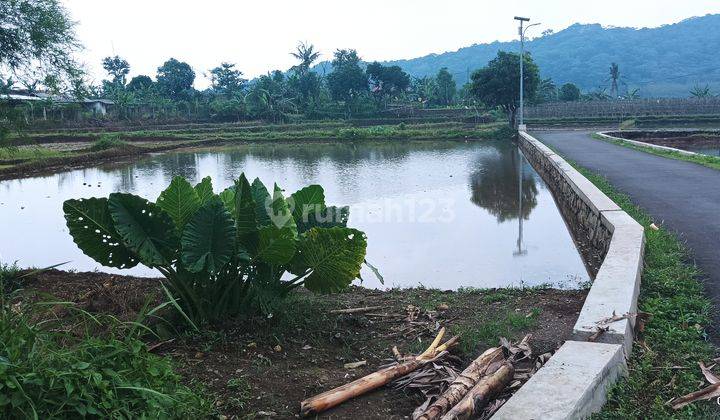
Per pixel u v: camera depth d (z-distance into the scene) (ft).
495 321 18.89
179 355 16.21
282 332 18.01
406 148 138.31
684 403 12.14
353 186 69.77
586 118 192.44
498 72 160.15
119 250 18.56
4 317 11.82
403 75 264.93
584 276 30.07
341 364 16.44
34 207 60.23
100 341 12.30
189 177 85.81
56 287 26.37
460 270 32.27
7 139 35.04
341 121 221.25
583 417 11.35
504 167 89.10
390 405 13.71
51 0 34.14
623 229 26.40
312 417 13.10
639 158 67.97
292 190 67.87
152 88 258.16
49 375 10.28
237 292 18.88
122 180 83.56
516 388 13.67
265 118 229.04
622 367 13.67
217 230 17.49
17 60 33.86
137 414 10.98
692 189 41.88
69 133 175.22
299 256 18.93
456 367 15.81
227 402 13.53
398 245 38.70
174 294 19.03
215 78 300.61
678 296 18.86
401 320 20.15
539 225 44.73
